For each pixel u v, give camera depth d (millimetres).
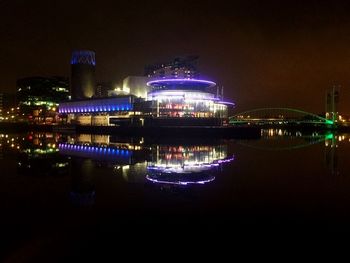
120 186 22984
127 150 49719
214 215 16234
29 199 19219
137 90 129750
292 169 32125
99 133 113000
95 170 30281
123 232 13844
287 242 12867
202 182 24875
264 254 11781
